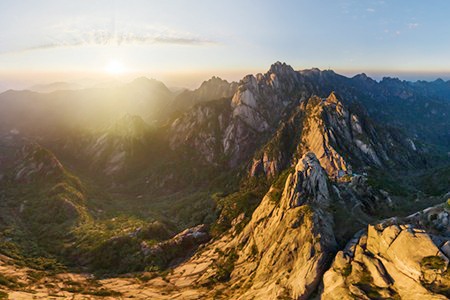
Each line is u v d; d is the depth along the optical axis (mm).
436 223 65688
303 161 107250
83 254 136625
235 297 80250
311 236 77750
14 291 97938
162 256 131750
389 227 63125
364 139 196125
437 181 162750
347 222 87062
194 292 93625
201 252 126875
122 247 139125
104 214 192000
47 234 156875
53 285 107688
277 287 71062
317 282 66250
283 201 102375
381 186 116375
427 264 53000
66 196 192500
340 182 117688
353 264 63281
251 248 103812
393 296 53750
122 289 105812
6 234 146750
